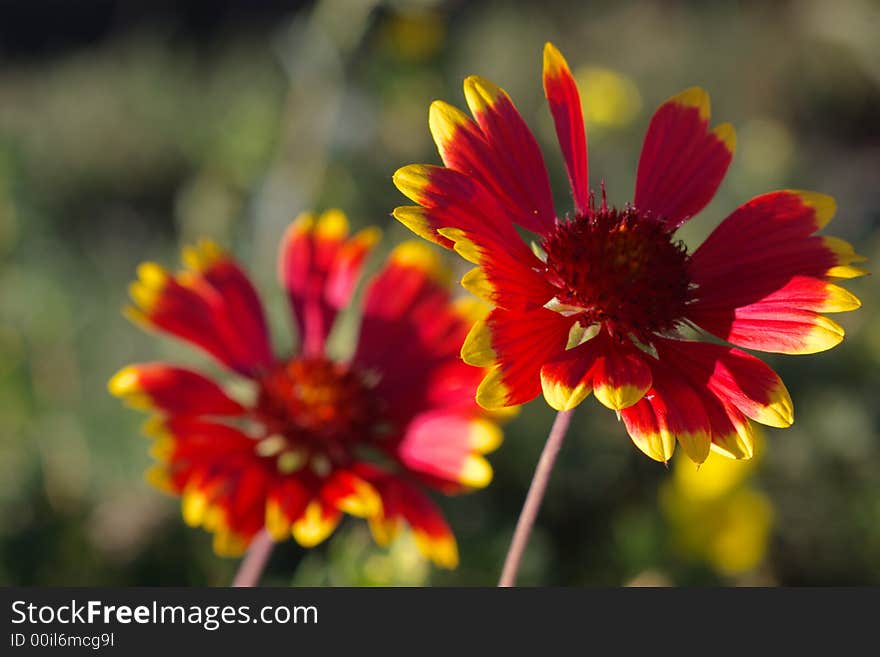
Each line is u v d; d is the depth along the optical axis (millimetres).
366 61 642
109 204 1010
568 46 1372
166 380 382
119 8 1598
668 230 361
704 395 339
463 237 329
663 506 505
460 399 386
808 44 1299
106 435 562
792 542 546
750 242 354
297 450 385
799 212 354
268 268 606
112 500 534
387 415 394
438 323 398
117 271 734
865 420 605
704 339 506
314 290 410
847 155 1267
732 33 1376
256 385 394
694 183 362
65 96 1167
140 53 1308
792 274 348
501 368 327
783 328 343
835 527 554
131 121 1072
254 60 1271
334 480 375
